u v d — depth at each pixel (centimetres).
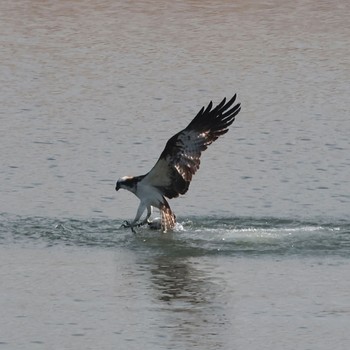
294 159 3030
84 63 3925
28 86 3669
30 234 2480
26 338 1970
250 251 2391
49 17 4462
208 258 2353
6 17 4450
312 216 2627
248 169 2948
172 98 3569
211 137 2414
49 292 2172
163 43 4162
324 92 3650
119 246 2419
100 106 3478
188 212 2641
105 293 2170
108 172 2911
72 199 2720
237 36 4250
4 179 2848
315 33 4306
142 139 3178
